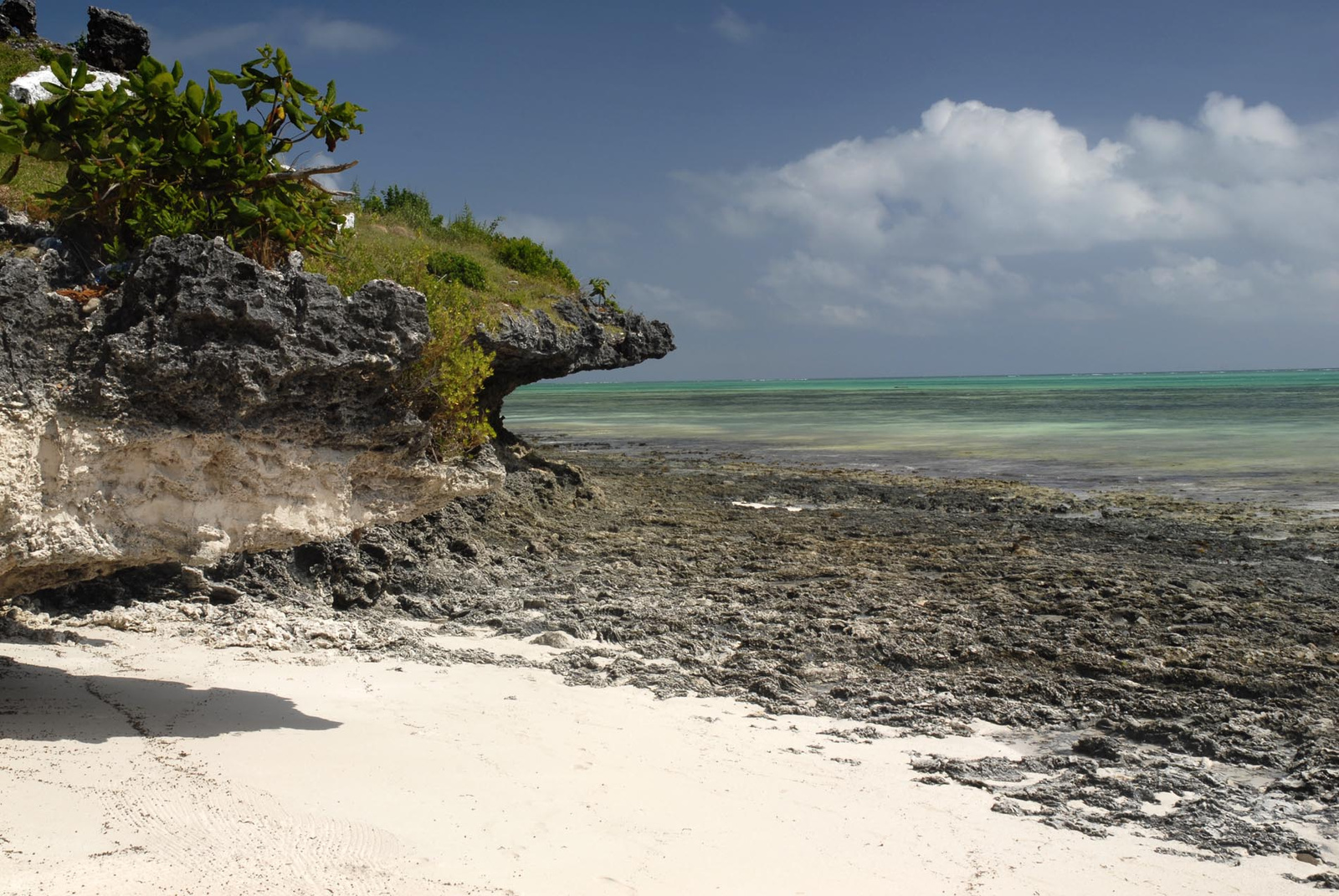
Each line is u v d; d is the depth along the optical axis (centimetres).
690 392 15650
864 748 804
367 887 487
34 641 926
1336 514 2114
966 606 1305
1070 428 4934
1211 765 791
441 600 1316
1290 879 585
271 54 933
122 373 674
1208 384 14612
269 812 567
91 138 845
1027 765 773
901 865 576
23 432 634
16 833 505
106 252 870
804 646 1119
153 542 703
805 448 4031
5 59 2047
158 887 465
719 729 831
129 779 595
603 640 1134
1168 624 1211
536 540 1714
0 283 629
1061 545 1789
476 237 2733
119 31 2306
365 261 1276
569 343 2309
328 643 1034
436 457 997
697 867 550
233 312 696
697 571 1536
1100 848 618
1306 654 1074
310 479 765
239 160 873
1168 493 2486
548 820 599
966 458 3466
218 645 983
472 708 835
